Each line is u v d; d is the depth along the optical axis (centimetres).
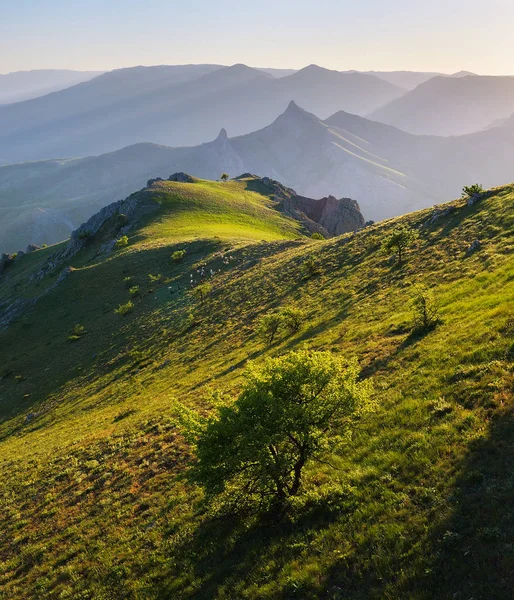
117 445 2995
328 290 4666
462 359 1859
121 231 13425
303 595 1059
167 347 5562
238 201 16112
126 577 1583
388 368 2198
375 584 988
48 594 1681
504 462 1170
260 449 1372
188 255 9531
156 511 1980
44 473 3006
